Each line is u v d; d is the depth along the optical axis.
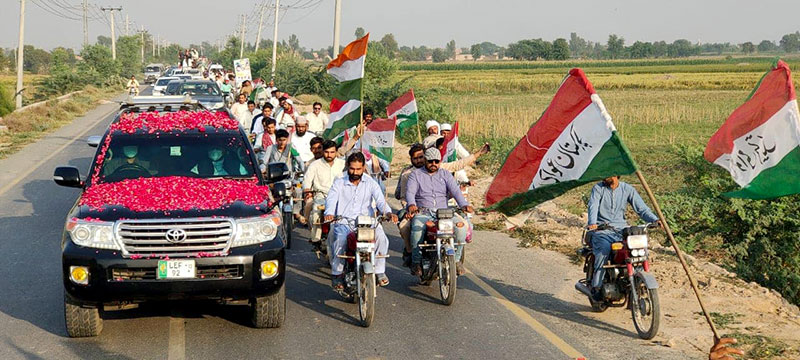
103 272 6.57
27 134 27.05
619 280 7.66
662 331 7.36
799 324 7.61
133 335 7.18
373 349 6.85
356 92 10.84
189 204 7.05
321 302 8.44
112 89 65.44
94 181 7.91
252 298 7.00
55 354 6.65
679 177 19.58
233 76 43.94
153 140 8.36
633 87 77.50
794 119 7.19
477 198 15.12
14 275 9.28
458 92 68.94
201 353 6.70
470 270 9.88
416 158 8.91
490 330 7.43
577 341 7.11
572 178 7.54
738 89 73.44
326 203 7.99
